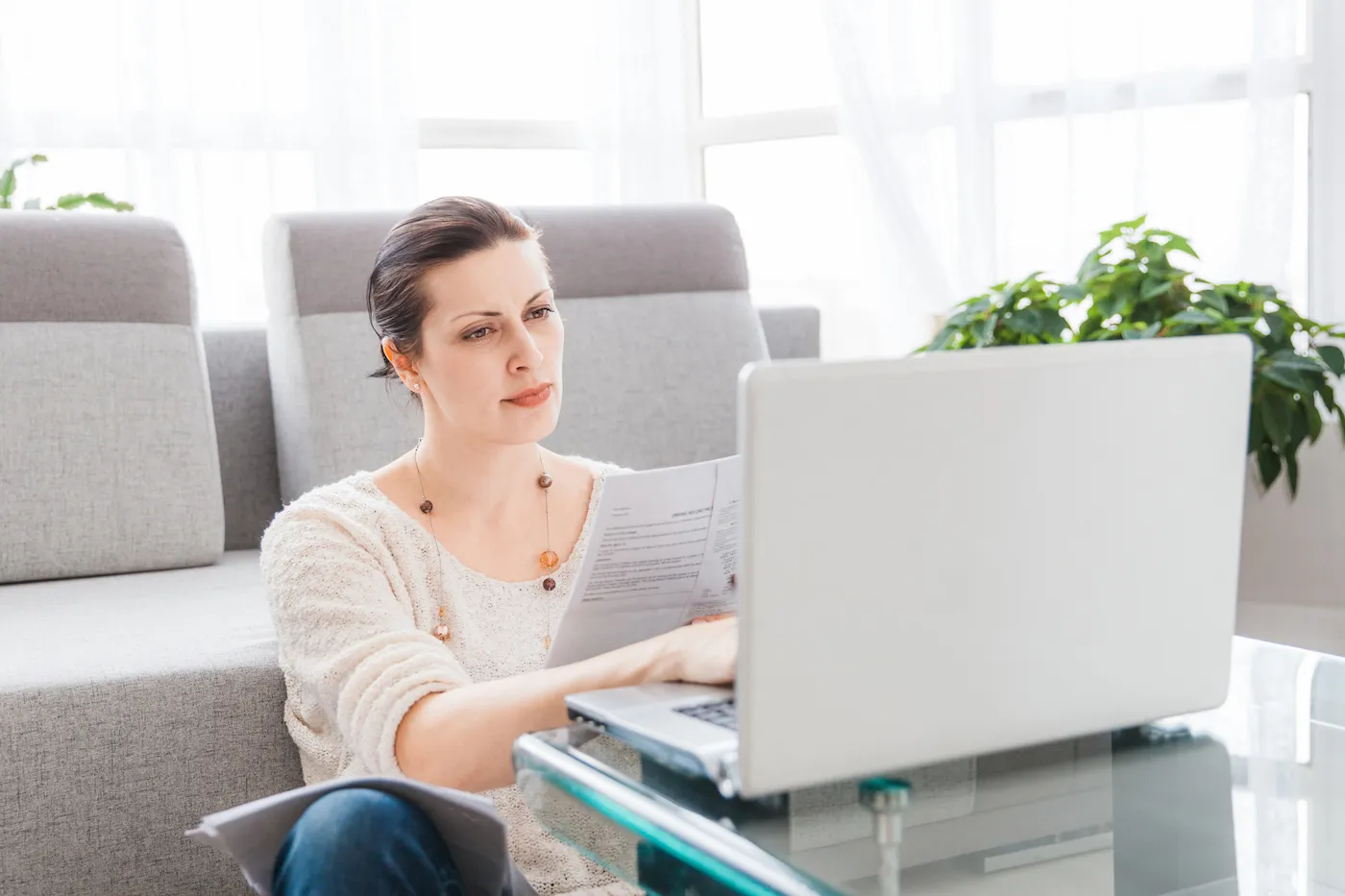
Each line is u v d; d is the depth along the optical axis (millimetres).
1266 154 2633
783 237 3826
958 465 773
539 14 3744
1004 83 3137
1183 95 2797
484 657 1244
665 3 3719
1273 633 2111
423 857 878
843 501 744
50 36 3207
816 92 3689
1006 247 3168
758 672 739
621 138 3717
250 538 2277
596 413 2252
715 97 3896
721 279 2445
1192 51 2785
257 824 894
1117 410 822
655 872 814
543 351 1230
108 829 1399
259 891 917
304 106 3414
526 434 1219
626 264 2359
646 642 996
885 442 750
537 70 3766
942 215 3299
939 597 781
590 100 3717
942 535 775
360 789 904
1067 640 832
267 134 3373
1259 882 771
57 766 1376
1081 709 850
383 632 1138
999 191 3162
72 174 3264
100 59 3254
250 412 2268
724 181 3920
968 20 3127
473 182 3734
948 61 3236
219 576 1981
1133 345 824
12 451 1949
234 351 2264
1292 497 2006
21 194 3203
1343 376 2191
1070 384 803
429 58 3656
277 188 3404
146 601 1791
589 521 1316
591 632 1060
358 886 853
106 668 1432
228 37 3334
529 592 1282
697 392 2332
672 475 999
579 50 3740
